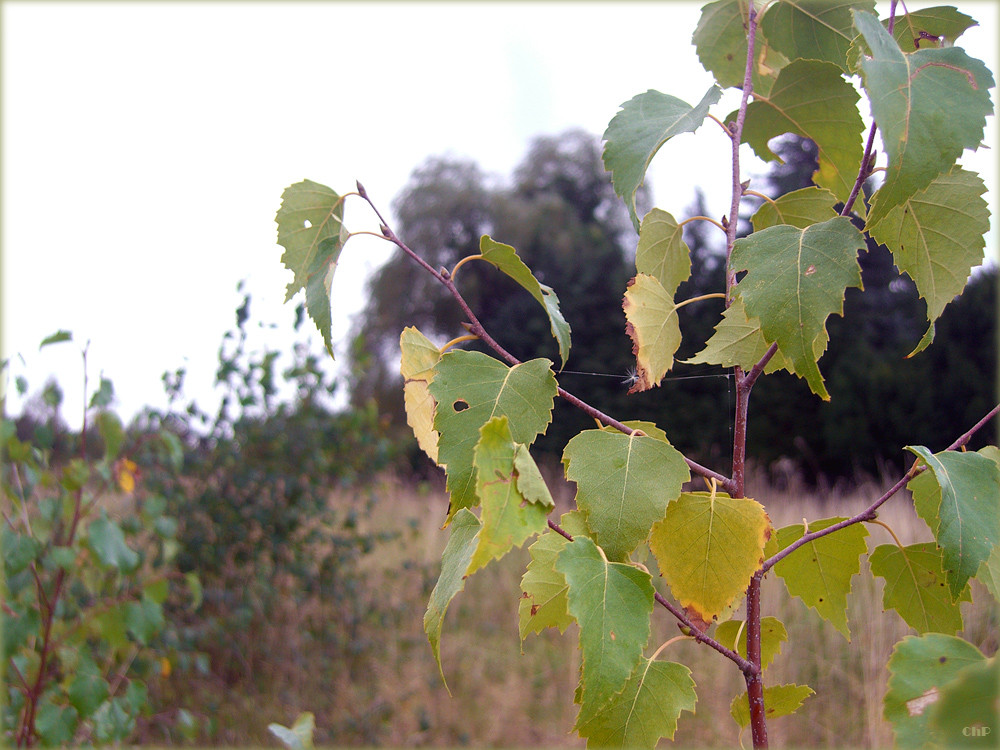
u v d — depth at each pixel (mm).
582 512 289
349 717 1085
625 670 253
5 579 486
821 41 361
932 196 314
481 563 247
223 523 1082
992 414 304
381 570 1452
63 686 498
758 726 306
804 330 274
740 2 369
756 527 295
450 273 323
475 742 1067
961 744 195
